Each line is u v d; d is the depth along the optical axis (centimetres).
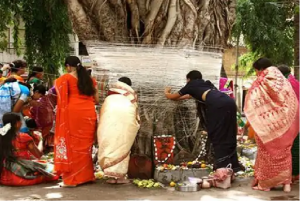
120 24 595
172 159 556
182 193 493
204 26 633
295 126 502
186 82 588
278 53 1430
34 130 747
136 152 573
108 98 536
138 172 549
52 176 550
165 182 531
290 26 1485
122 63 575
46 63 1038
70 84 524
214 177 519
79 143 523
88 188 515
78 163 523
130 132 515
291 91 504
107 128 512
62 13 989
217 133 533
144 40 589
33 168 538
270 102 498
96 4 586
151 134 572
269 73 506
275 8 1430
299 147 546
